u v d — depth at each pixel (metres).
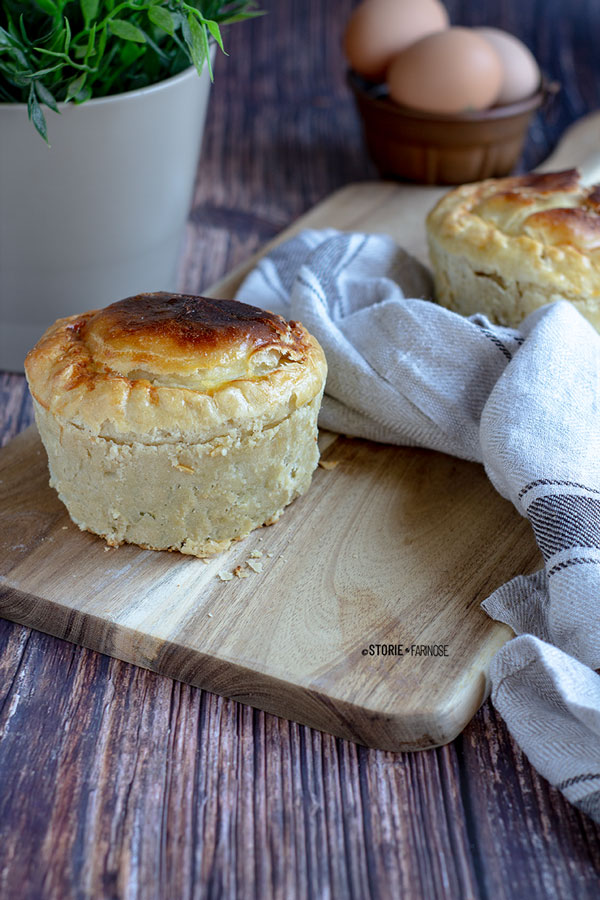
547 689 0.55
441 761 0.55
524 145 0.86
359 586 0.59
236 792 0.54
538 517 0.58
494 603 0.58
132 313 0.60
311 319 0.65
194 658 0.56
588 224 0.67
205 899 0.49
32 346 0.69
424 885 0.50
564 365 0.61
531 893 0.49
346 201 0.80
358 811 0.53
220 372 0.59
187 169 0.68
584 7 0.99
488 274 0.67
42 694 0.56
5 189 0.64
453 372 0.64
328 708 0.55
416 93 0.78
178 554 0.60
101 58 0.63
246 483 0.59
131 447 0.58
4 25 0.63
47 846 0.51
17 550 0.60
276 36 0.99
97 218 0.66
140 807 0.53
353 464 0.64
